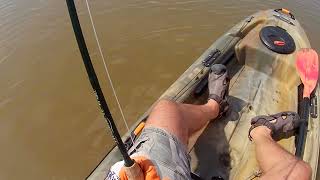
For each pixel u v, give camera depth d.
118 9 2.35
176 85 1.26
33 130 1.55
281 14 1.65
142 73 1.84
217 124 1.22
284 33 1.48
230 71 1.46
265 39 1.44
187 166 0.80
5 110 1.64
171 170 0.74
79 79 1.82
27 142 1.50
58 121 1.59
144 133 0.83
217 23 2.23
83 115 1.62
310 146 1.06
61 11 2.32
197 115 1.00
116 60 1.93
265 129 1.06
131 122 1.57
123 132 1.52
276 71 1.42
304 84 1.28
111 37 2.10
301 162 0.88
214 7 2.38
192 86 1.27
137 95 1.71
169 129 0.82
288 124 1.09
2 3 2.39
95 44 2.04
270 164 0.92
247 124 1.24
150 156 0.73
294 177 0.83
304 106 1.21
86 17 2.26
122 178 0.67
